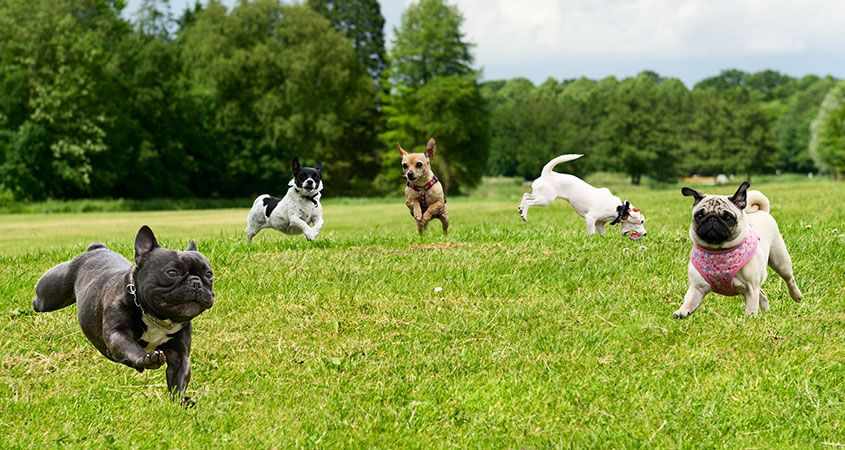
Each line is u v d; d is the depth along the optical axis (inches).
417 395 243.4
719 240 282.0
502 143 4680.1
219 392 250.4
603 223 512.4
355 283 381.7
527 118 4608.8
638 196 1050.7
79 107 2251.5
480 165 3093.0
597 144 3934.5
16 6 2229.3
